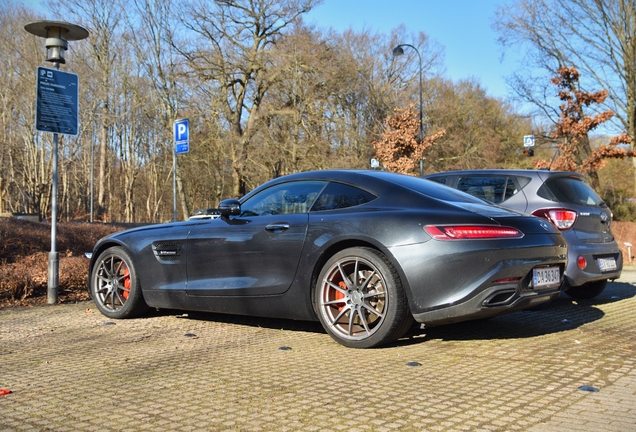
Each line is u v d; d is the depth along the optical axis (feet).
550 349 13.28
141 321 17.63
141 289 17.74
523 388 10.21
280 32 106.22
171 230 17.31
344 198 14.60
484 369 11.55
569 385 10.39
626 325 16.30
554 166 71.26
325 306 13.96
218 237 16.01
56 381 11.03
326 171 15.57
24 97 108.88
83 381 11.00
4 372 11.75
